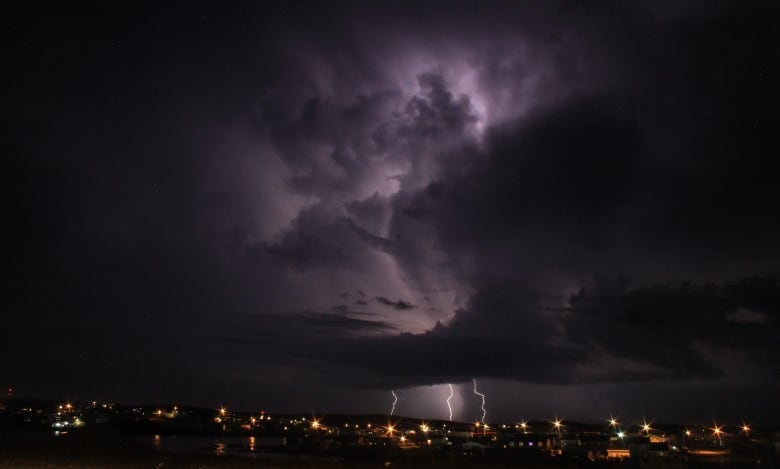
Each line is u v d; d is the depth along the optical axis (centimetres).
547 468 5000
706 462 5425
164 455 4984
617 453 6419
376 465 4631
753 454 6275
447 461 5472
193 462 4300
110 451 5219
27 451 4650
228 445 9462
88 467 3581
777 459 5666
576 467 5084
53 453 4588
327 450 7662
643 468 5288
